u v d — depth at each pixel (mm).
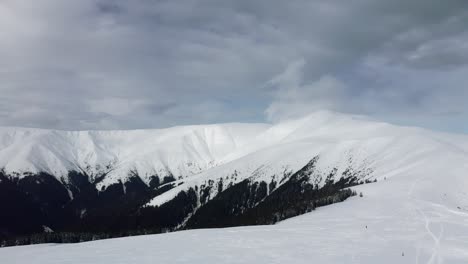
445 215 91062
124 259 55969
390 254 54250
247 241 67812
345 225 81938
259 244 64375
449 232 69812
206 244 66375
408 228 74812
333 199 136125
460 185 150125
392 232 71312
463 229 72750
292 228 81750
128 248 65938
